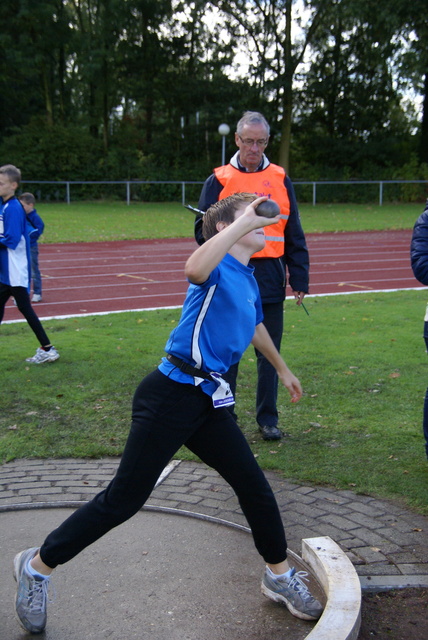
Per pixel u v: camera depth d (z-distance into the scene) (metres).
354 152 40.69
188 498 4.06
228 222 2.76
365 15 32.97
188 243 20.11
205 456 2.78
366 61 40.72
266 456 4.68
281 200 4.74
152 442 2.63
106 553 3.42
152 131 42.84
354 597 2.84
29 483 4.29
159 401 2.64
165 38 40.47
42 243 19.56
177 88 40.38
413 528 3.67
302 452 4.75
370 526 3.70
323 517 3.81
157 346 7.75
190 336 2.62
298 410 5.66
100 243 19.92
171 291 12.30
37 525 3.73
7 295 6.79
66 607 2.96
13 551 3.44
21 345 7.81
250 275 2.79
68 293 12.00
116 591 3.08
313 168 40.22
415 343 7.98
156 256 17.17
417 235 4.27
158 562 3.32
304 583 3.11
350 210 32.06
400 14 32.16
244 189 4.66
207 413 2.71
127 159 37.81
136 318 9.63
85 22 44.50
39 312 10.21
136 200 36.59
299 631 2.78
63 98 44.25
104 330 8.73
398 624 2.88
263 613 2.91
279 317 4.93
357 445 4.88
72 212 29.25
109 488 2.71
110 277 13.88
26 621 2.72
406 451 4.75
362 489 4.15
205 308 2.61
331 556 3.15
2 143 39.12
